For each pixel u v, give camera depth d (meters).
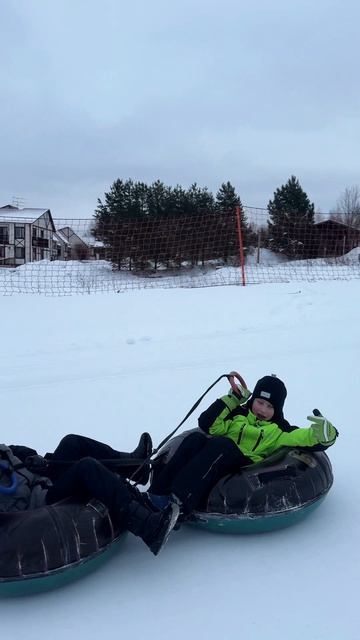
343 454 4.23
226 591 2.69
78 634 2.44
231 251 20.44
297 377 6.37
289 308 10.54
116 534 2.81
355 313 10.00
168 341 8.31
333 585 2.71
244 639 2.36
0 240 39.66
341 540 3.09
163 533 2.73
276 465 3.18
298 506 3.06
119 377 6.62
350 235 22.69
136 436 4.88
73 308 11.01
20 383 6.52
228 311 10.36
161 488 3.23
